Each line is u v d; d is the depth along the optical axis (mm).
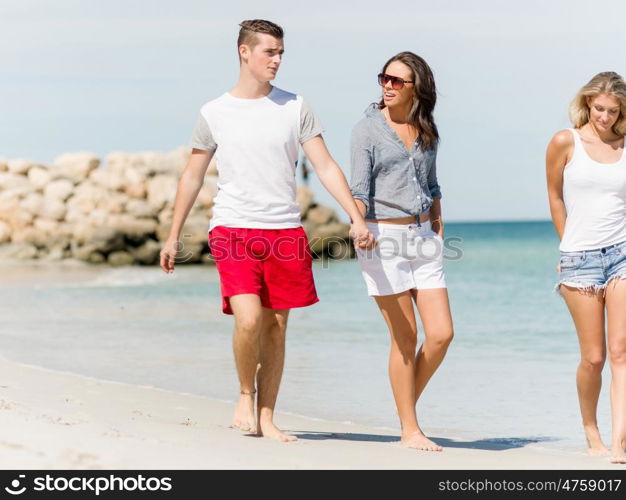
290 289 10750
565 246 11117
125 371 18500
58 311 31312
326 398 15891
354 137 11102
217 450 9117
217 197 10789
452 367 19672
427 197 11188
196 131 10742
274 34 10422
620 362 10797
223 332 25531
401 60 10914
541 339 24719
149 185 75562
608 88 10562
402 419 11297
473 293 43000
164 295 38969
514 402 15688
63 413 11328
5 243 72812
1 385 15227
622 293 10758
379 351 22000
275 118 10539
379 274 11102
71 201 74188
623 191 10828
